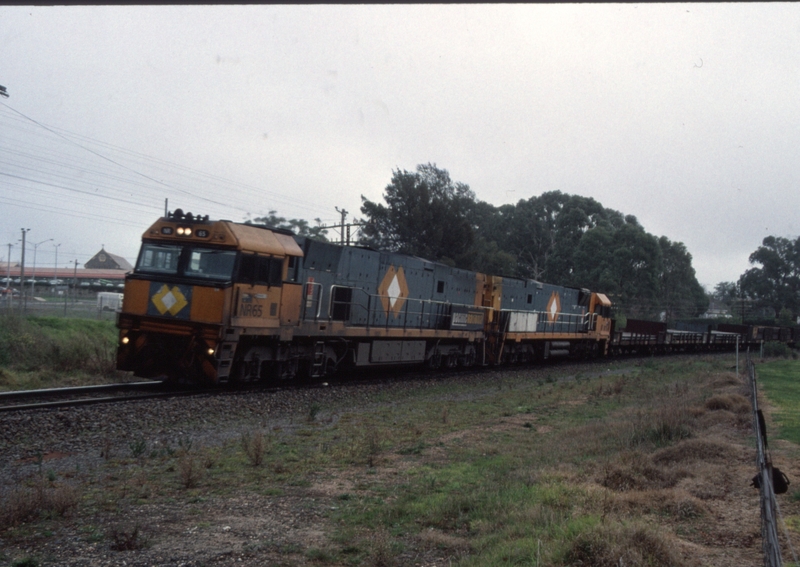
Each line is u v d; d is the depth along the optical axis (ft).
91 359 65.51
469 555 20.66
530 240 263.90
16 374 58.80
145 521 23.70
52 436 35.83
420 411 52.65
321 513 25.44
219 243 51.19
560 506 24.62
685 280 278.05
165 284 50.83
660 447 38.14
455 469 33.01
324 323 61.87
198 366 50.80
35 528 22.54
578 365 111.45
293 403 51.29
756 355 161.89
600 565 18.31
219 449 36.17
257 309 52.85
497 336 95.50
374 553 20.34
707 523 23.32
